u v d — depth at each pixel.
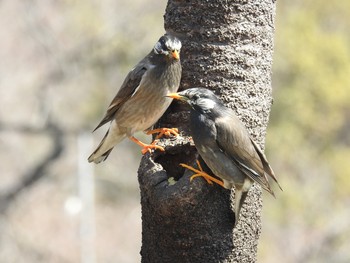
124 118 7.53
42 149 25.41
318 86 18.81
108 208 25.75
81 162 20.41
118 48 23.09
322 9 19.95
